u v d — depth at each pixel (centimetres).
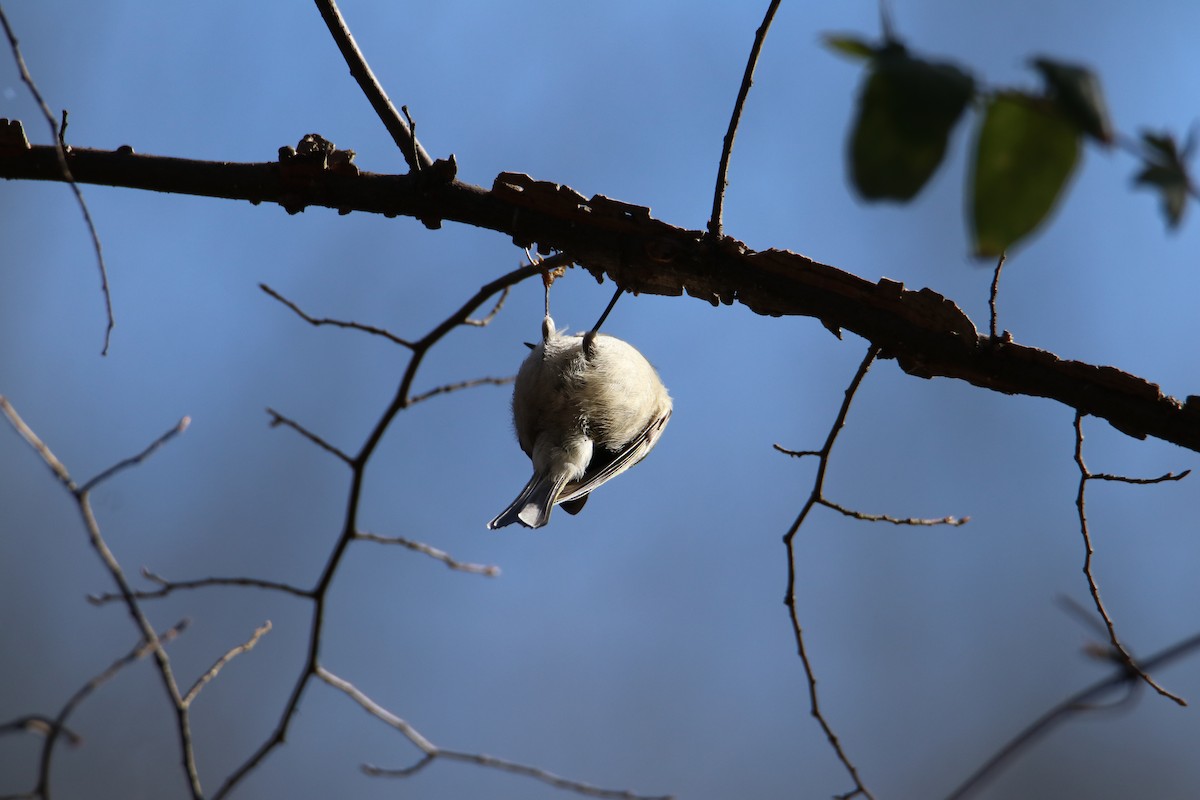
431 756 698
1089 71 300
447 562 707
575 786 711
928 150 303
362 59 891
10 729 563
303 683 680
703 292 886
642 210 862
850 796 798
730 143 832
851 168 309
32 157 912
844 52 316
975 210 312
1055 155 304
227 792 655
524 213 884
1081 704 631
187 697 645
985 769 636
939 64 306
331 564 686
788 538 837
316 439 710
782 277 854
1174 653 629
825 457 830
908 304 834
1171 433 810
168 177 912
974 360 833
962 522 821
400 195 895
